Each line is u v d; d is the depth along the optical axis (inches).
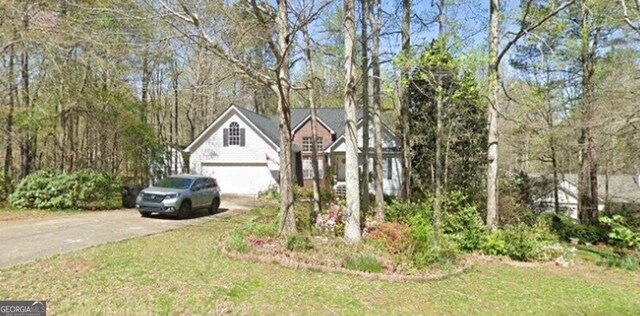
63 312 210.5
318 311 234.4
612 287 347.6
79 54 675.4
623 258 449.7
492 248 447.5
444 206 536.4
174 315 214.4
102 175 697.6
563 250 463.8
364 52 567.8
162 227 505.7
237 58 402.6
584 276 385.1
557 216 681.0
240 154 1115.3
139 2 377.4
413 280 310.8
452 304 265.1
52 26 547.8
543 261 435.8
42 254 330.6
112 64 689.0
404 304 257.6
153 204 575.5
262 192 1042.7
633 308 289.3
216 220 586.6
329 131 1154.7
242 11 411.8
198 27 358.9
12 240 390.9
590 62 617.0
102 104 794.2
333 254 358.9
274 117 1380.4
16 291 239.1
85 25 465.7
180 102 1289.4
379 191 588.4
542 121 639.8
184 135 1567.4
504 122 826.8
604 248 539.2
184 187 617.3
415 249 359.6
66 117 772.6
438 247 371.9
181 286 261.3
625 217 641.0
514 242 447.5
